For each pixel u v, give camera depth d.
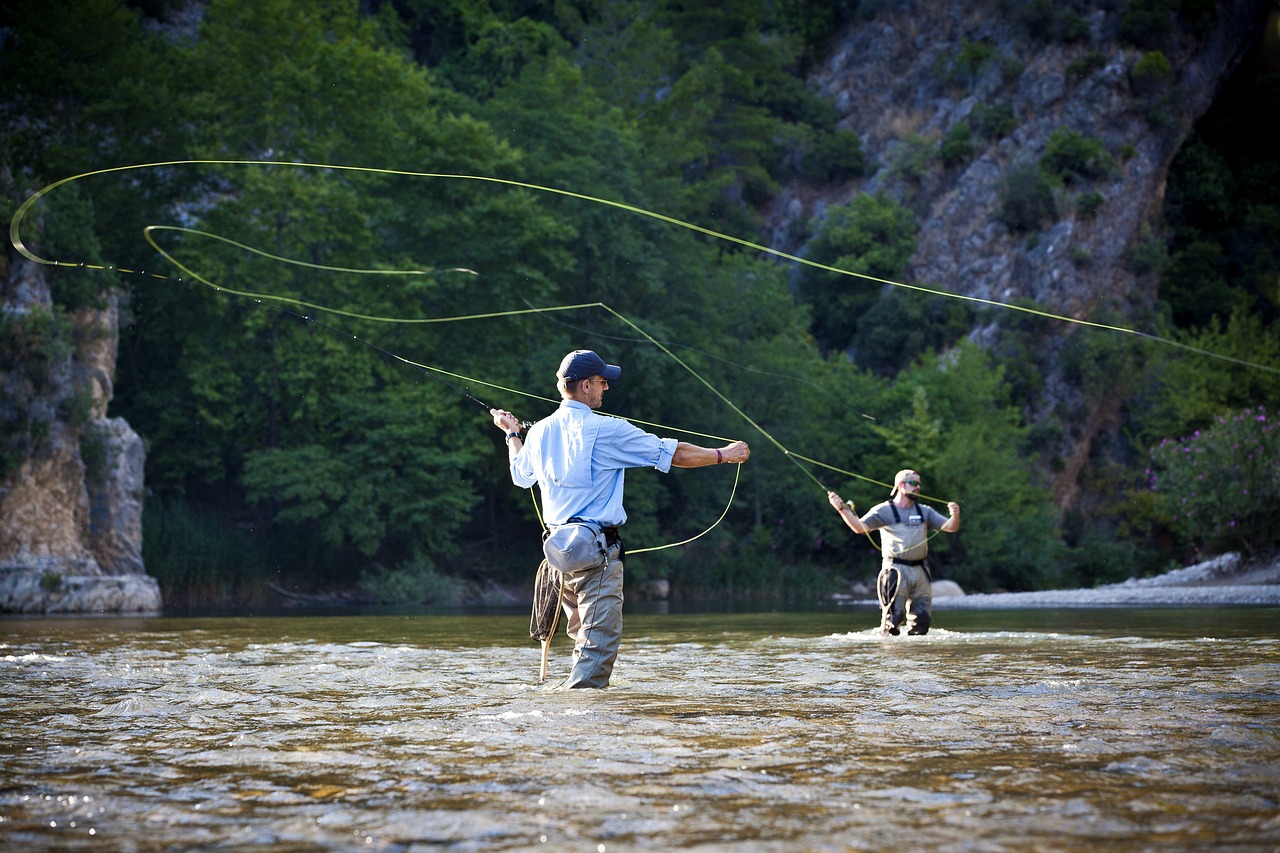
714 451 8.38
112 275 40.91
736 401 66.75
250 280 53.22
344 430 53.88
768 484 66.50
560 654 12.69
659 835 3.55
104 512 39.28
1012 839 3.46
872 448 70.69
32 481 36.78
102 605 37.06
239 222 54.03
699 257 68.88
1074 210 93.88
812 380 72.00
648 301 63.56
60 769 4.88
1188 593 35.88
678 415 63.44
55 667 10.73
